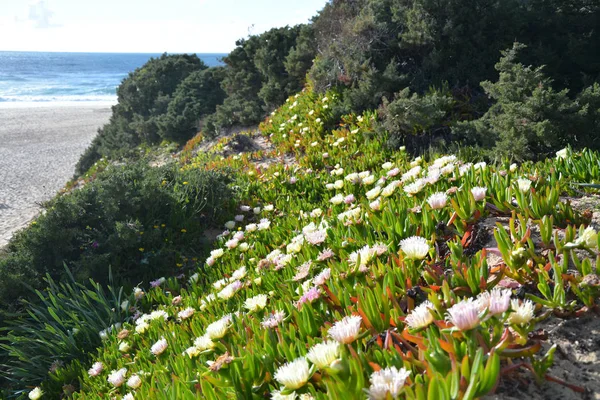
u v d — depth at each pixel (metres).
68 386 4.05
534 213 2.65
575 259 1.98
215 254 4.59
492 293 1.56
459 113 9.35
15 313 5.23
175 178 8.12
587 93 7.72
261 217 6.98
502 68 8.35
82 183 18.41
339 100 10.95
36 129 38.00
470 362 1.44
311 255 3.23
